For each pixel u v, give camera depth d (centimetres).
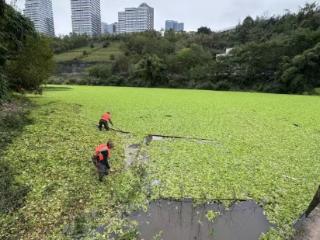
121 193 707
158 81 4925
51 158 887
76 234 551
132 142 1145
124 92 3422
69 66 6575
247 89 4191
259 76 4194
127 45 7231
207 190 734
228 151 1034
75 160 886
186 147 1077
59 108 1834
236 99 2731
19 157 873
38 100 2256
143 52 6406
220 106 2170
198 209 655
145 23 11656
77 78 5575
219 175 822
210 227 589
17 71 2111
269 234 559
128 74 5256
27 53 2127
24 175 764
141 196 700
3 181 693
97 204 655
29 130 1177
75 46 8062
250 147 1084
